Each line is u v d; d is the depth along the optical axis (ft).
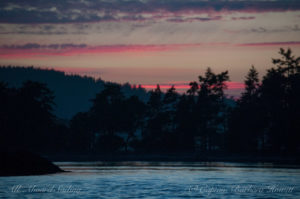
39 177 138.82
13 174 145.07
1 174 143.13
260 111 367.25
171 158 338.54
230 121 389.80
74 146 392.27
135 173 159.74
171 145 386.11
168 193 101.35
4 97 389.19
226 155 340.80
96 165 222.48
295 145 331.77
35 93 396.98
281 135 337.31
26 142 373.20
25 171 148.46
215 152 363.76
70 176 143.74
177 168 194.18
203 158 327.67
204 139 405.39
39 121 386.52
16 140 370.73
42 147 379.35
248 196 98.17
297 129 334.44
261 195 99.86
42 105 402.72
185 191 105.40
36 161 154.61
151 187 112.47
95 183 121.39
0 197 94.12
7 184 117.60
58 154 377.09
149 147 392.88
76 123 406.41
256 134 368.27
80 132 398.42
